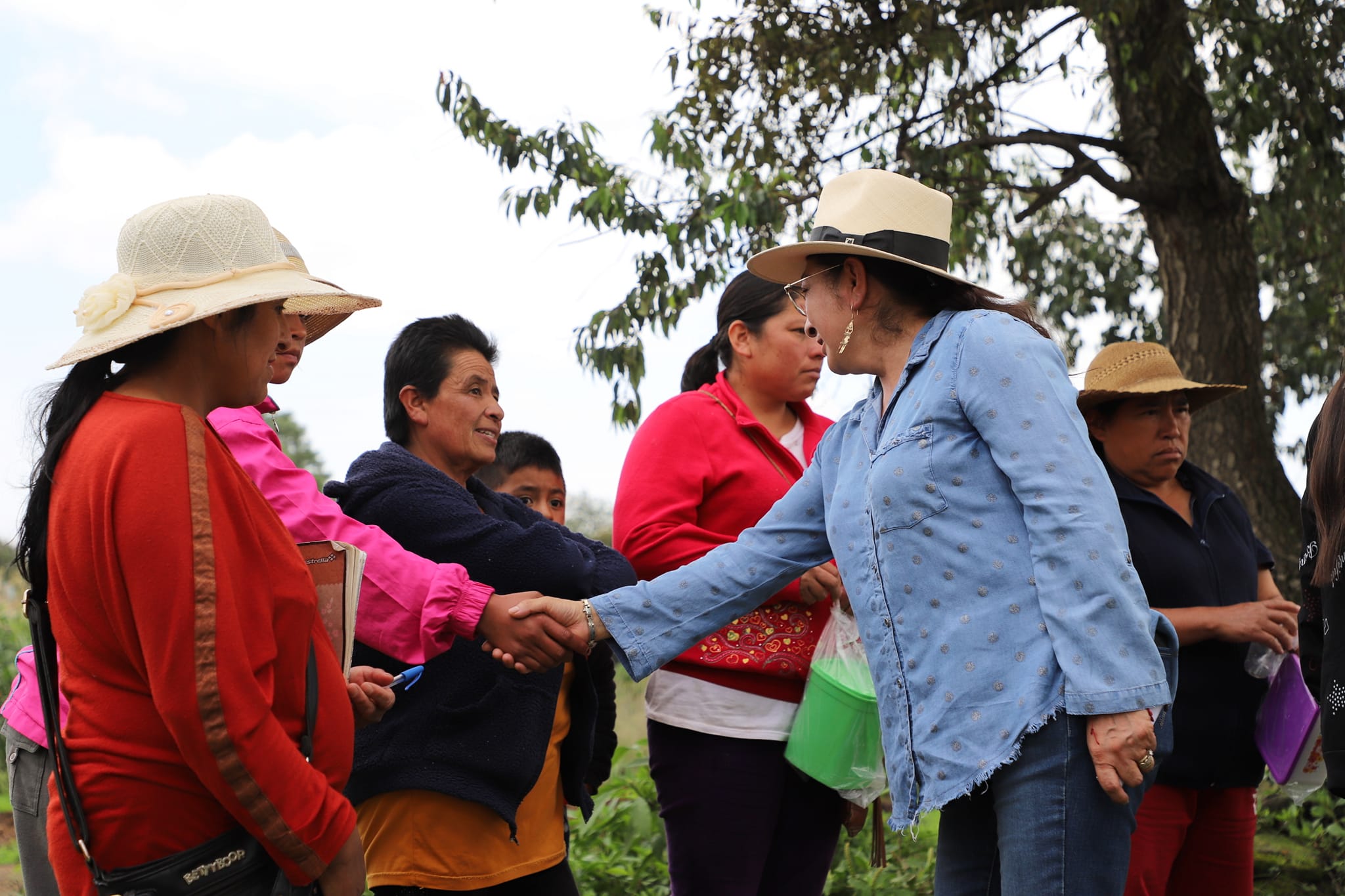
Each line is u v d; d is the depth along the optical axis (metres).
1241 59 8.05
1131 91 8.30
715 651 3.30
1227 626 3.18
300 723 2.09
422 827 2.76
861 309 2.63
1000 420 2.34
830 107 8.39
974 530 2.37
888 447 2.46
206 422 2.02
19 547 2.04
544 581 2.91
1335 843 5.00
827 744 3.20
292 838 1.96
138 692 1.95
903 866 4.64
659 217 7.38
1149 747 2.22
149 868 1.92
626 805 4.99
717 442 3.49
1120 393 3.38
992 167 8.77
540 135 7.15
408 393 3.09
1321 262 9.59
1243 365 8.14
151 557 1.88
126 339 1.96
